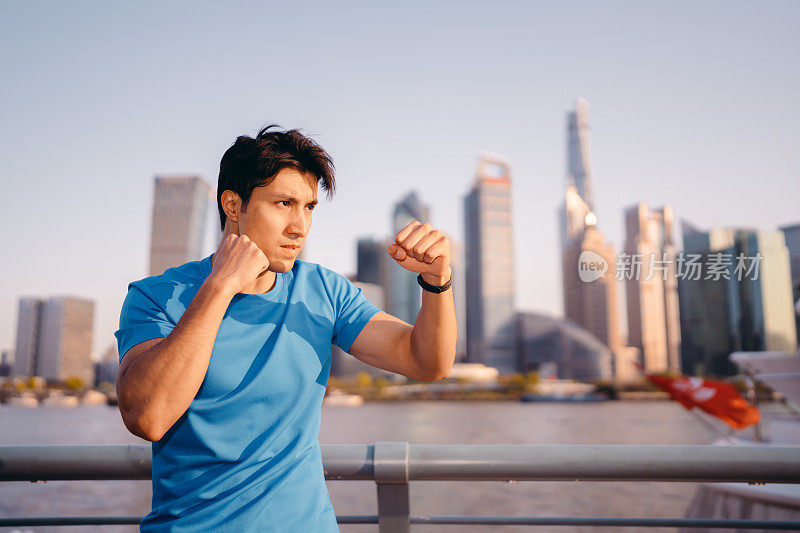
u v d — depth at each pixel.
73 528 19.22
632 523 1.38
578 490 28.31
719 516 5.92
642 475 1.26
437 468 1.31
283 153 1.03
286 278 1.19
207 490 0.98
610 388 145.62
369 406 153.75
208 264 1.15
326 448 1.35
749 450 1.25
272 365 1.04
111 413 129.25
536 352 188.25
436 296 1.09
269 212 1.04
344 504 26.09
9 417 110.12
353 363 196.75
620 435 60.62
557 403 150.00
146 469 1.32
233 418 1.01
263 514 0.97
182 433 1.00
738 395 6.12
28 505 25.97
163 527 0.98
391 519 1.38
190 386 0.88
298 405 1.06
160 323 1.02
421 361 1.13
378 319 1.21
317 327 1.15
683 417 91.25
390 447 1.34
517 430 70.19
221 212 1.13
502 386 170.62
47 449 1.33
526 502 25.61
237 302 1.10
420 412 120.69
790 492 5.16
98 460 1.32
